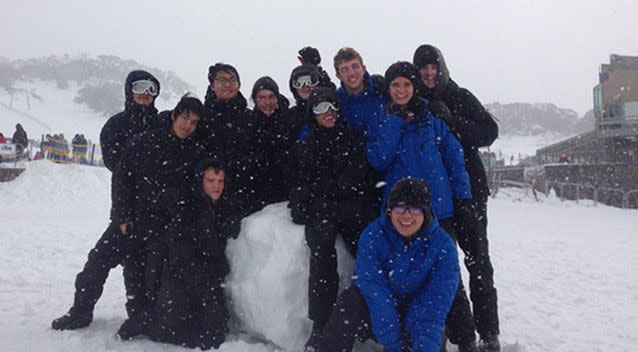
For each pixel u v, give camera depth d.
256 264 3.94
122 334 4.01
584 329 4.76
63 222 11.48
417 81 3.77
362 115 4.20
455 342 3.67
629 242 10.59
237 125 4.38
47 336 4.05
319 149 3.88
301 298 3.76
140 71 4.50
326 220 3.69
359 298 3.44
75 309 4.25
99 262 4.23
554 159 36.91
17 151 22.11
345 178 3.79
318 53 5.20
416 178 3.54
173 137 4.15
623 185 24.53
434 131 3.77
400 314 3.62
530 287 6.43
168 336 3.94
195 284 3.91
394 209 3.39
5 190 16.48
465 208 3.74
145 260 4.36
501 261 8.24
